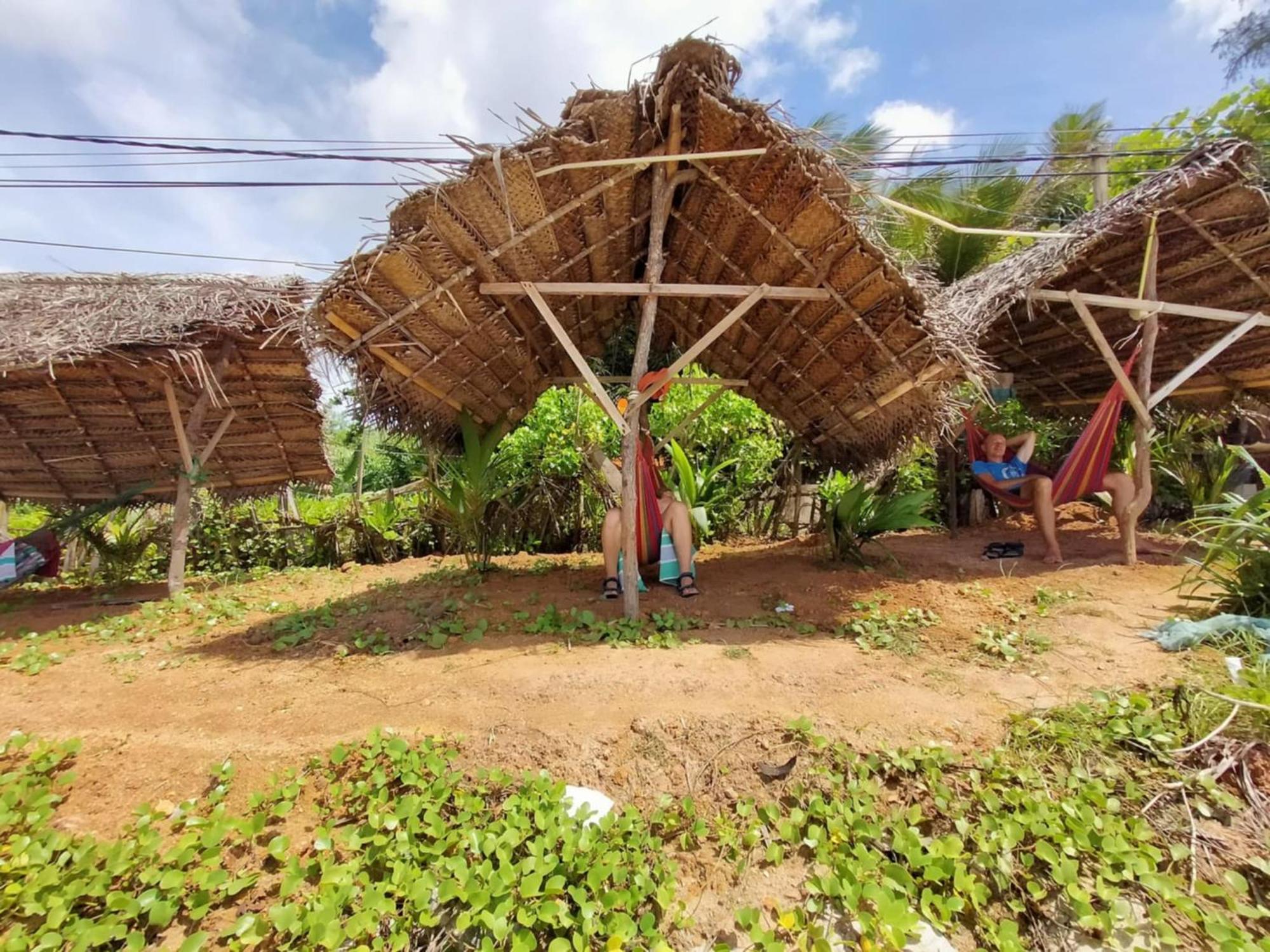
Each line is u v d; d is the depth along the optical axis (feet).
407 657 12.69
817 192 12.25
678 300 19.38
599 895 6.86
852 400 18.35
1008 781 8.25
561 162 12.21
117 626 15.96
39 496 22.61
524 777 8.73
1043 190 34.32
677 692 10.44
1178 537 21.71
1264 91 27.99
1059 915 6.72
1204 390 23.36
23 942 6.29
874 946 6.32
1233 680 9.86
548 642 13.15
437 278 13.37
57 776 8.89
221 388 18.88
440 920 6.84
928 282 14.57
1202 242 17.88
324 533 25.71
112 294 17.29
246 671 12.33
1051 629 13.19
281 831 8.10
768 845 7.82
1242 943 5.92
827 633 13.58
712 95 11.77
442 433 19.51
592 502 24.88
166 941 6.68
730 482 25.18
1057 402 26.53
